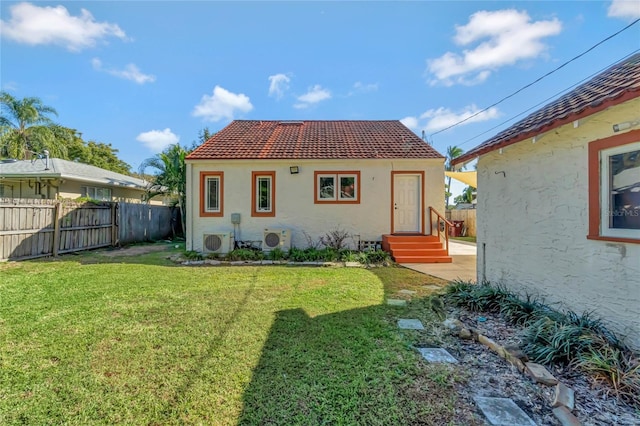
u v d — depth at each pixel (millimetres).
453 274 7633
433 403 2443
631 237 3184
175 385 2684
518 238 4992
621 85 3125
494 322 4184
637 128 3086
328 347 3447
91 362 3068
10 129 19844
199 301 5141
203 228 10539
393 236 10117
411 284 6539
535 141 4066
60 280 6484
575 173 3904
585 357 2840
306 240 10523
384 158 10352
